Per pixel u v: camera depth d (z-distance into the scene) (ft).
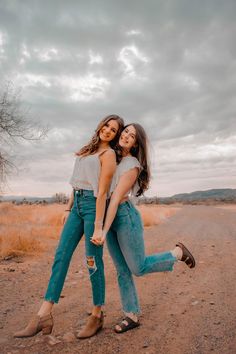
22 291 16.34
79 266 22.61
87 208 11.12
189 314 12.89
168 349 9.92
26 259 24.25
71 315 12.85
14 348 9.96
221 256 25.73
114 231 11.68
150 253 27.40
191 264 11.71
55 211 61.57
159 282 18.02
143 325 11.80
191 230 47.01
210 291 16.12
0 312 13.24
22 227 40.60
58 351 9.78
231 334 10.87
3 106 65.21
